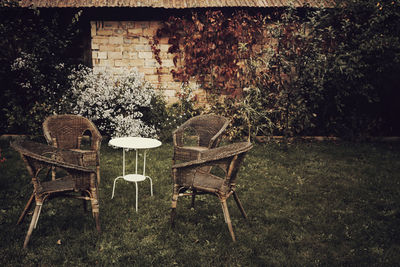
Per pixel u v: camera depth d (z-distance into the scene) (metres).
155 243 3.22
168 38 7.23
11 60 6.73
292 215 3.91
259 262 2.96
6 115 6.64
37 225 3.46
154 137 6.80
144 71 7.31
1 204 3.93
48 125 4.59
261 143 7.04
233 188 3.54
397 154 6.48
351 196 4.49
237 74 7.16
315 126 7.42
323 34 6.80
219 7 6.97
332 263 2.98
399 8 6.54
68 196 3.27
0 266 2.79
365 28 6.77
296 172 5.42
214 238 3.33
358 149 6.74
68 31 6.81
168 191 4.51
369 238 3.41
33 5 6.43
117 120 6.54
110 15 7.10
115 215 3.76
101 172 5.12
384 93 7.39
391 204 4.26
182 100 7.23
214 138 4.52
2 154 5.83
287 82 6.94
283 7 6.97
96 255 2.98
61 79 6.98
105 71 6.88
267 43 7.23
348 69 6.40
